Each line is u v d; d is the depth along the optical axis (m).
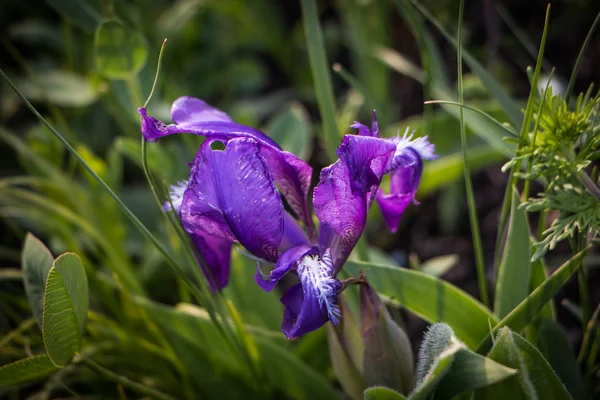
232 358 0.34
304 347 0.35
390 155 0.28
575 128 0.29
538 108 0.30
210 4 0.53
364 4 0.44
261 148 0.29
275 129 0.39
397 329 0.30
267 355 0.33
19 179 0.39
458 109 0.36
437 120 0.40
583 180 0.29
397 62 0.42
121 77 0.36
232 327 0.34
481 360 0.27
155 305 0.34
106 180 0.40
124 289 0.35
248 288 0.36
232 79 0.54
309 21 0.34
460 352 0.27
